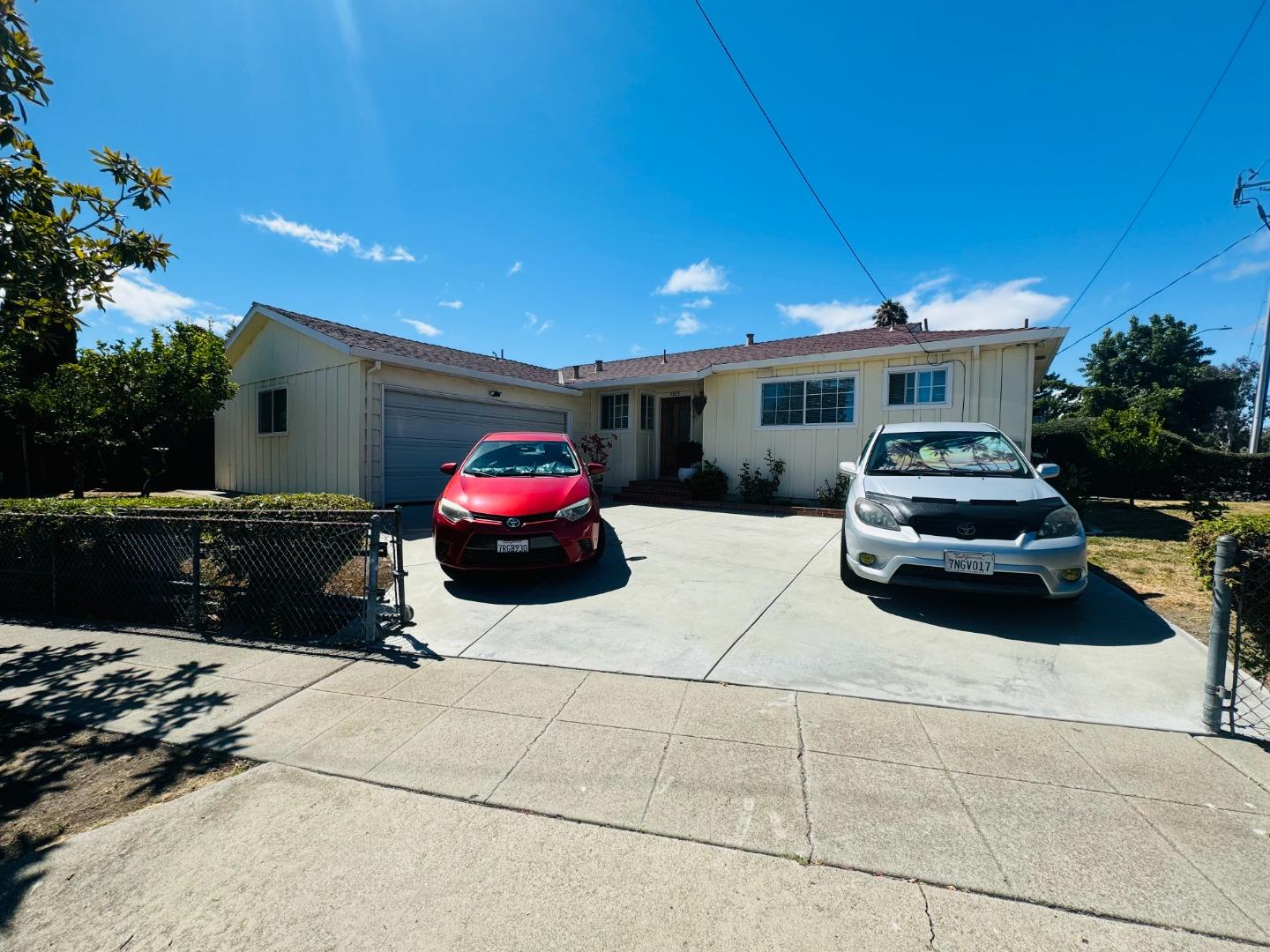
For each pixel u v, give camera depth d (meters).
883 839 2.07
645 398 14.45
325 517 4.82
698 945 1.63
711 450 12.65
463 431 11.80
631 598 5.09
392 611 4.44
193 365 11.10
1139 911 1.74
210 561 4.70
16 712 3.15
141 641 4.30
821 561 6.50
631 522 9.42
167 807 2.30
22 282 4.40
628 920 1.72
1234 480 15.61
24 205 4.16
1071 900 1.78
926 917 1.72
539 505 5.46
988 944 1.62
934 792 2.35
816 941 1.64
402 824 2.18
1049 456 16.41
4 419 11.62
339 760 2.63
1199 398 27.77
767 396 11.94
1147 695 3.21
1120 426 12.84
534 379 13.80
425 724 2.96
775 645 3.98
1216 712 2.79
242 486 13.18
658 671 3.59
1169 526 9.52
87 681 3.56
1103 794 2.33
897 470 5.43
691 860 1.97
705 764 2.56
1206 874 1.89
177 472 14.70
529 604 4.95
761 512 10.92
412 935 1.67
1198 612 4.60
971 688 3.31
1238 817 2.18
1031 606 4.77
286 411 11.72
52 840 2.13
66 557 5.02
